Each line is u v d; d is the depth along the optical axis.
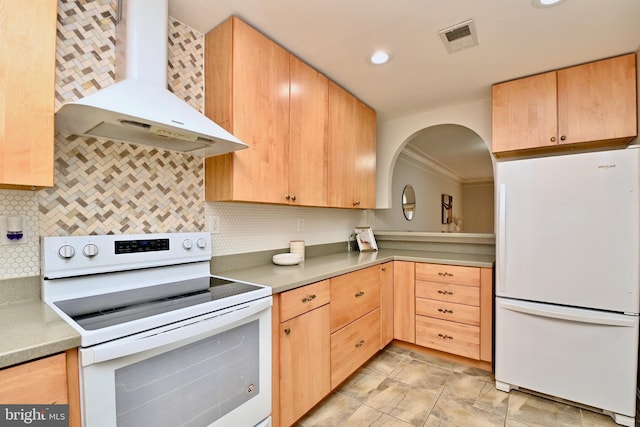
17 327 0.92
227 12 1.61
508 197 2.03
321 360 1.83
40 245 1.24
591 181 1.79
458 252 3.01
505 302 2.05
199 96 1.78
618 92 2.03
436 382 2.19
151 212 1.60
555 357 1.90
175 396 1.10
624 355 1.71
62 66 1.30
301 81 2.07
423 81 2.43
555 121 2.22
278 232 2.38
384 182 3.42
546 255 1.92
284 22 1.70
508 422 1.75
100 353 0.88
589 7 1.56
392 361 2.52
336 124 2.43
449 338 2.47
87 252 1.29
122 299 1.25
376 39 1.86
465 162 6.02
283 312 1.56
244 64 1.68
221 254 1.95
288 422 1.59
